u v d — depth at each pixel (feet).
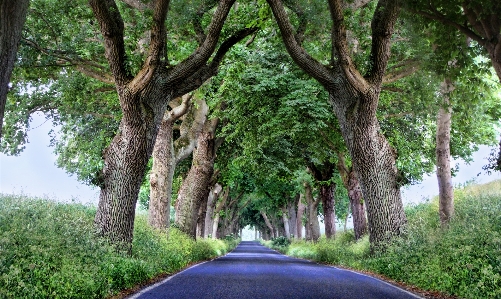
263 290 31.24
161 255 49.11
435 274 31.76
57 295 21.58
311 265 68.74
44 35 51.34
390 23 45.75
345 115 50.34
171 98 46.24
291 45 47.73
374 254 50.88
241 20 51.44
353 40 56.85
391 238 49.60
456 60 48.49
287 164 94.17
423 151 90.94
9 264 21.38
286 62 70.69
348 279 41.14
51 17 50.31
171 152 69.97
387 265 44.75
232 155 109.19
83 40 51.96
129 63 43.52
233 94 72.43
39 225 30.19
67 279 23.22
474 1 34.88
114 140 44.88
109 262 31.27
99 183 43.93
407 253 41.57
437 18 39.86
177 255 55.11
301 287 33.37
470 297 26.71
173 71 43.91
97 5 40.22
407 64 57.11
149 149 44.68
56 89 73.10
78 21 51.96
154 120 44.34
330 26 51.93
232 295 28.40
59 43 52.85
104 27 41.47
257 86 67.26
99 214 43.60
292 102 65.98
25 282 21.08
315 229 128.06
